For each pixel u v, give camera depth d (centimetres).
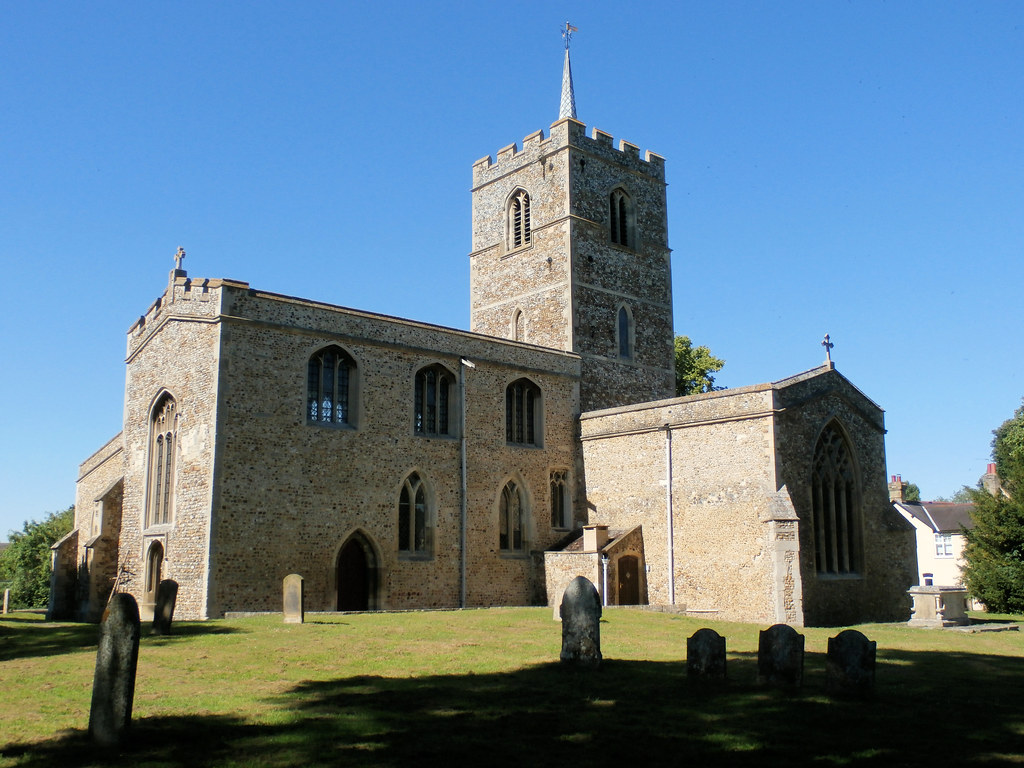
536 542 3775
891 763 1093
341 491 3177
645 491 3628
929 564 6444
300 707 1358
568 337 4288
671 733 1220
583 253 4434
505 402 3781
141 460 3309
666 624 2609
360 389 3291
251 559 2916
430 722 1267
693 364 6156
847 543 3519
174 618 2881
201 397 2973
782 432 3262
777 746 1160
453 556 3475
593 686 1535
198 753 1104
